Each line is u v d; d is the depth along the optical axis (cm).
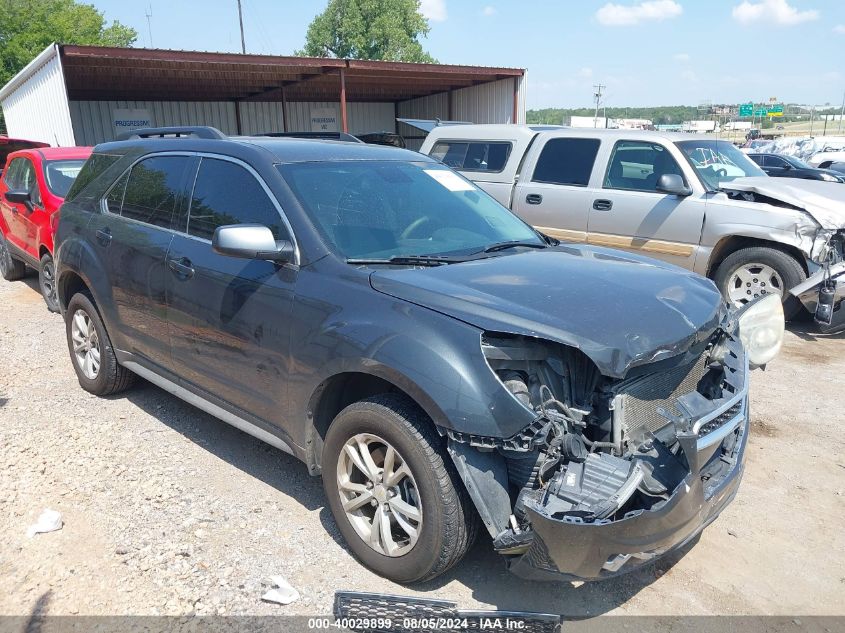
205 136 423
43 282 768
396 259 328
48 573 302
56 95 1441
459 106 2309
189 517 348
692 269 716
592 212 771
